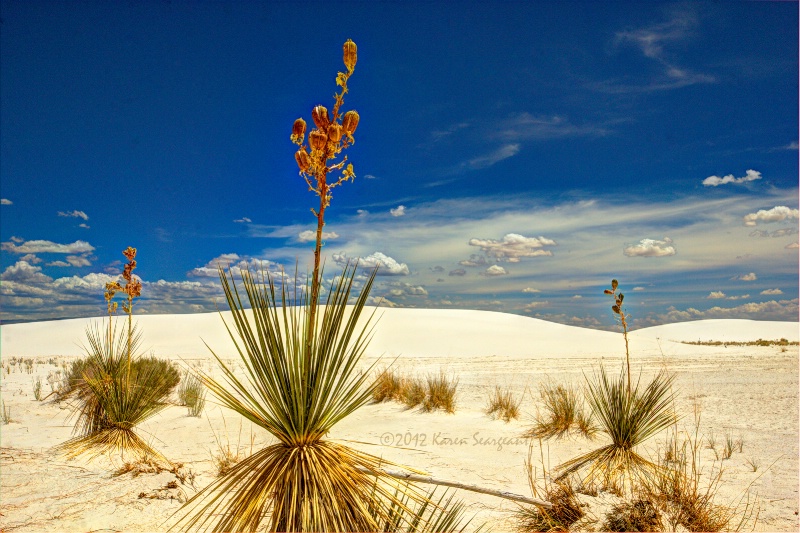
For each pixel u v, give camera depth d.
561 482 4.51
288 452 2.21
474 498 4.60
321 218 2.16
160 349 29.92
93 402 6.32
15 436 6.89
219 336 36.28
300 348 2.24
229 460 5.61
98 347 6.66
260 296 2.21
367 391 2.30
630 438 5.18
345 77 2.13
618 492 4.42
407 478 2.70
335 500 2.07
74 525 3.73
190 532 3.58
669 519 3.85
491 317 49.06
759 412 8.89
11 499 4.26
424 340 33.53
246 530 2.00
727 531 3.69
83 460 5.56
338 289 2.25
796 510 4.15
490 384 13.17
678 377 14.38
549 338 36.03
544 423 7.68
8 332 43.09
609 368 17.27
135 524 3.77
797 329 67.69
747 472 5.37
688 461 5.79
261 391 2.24
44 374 15.66
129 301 6.52
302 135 2.11
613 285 5.49
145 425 8.25
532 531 3.84
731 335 65.50
